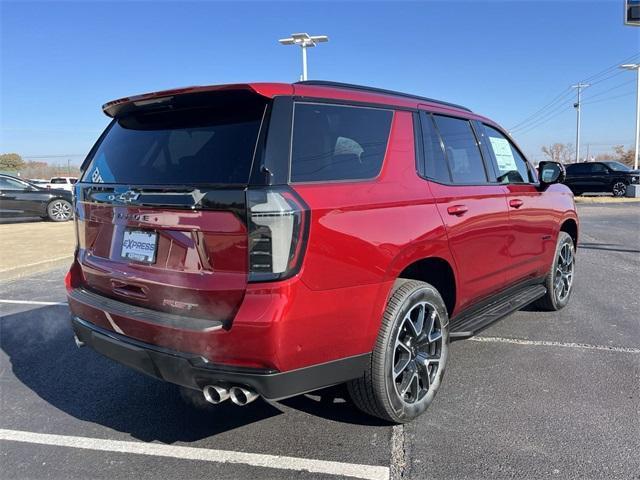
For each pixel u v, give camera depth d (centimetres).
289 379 251
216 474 279
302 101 279
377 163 310
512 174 462
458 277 361
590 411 339
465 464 282
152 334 270
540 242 491
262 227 240
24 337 517
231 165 262
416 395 325
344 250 266
